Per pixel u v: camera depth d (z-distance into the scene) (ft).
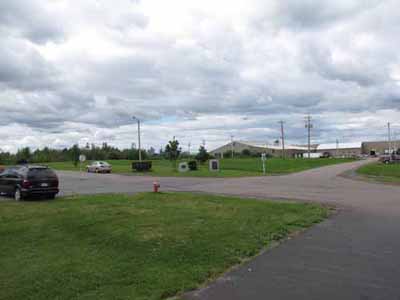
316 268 20.27
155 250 23.36
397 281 18.17
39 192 55.26
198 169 158.61
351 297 16.17
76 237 27.37
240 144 528.22
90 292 16.40
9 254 22.84
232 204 44.98
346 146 565.53
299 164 211.20
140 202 47.06
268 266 20.65
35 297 15.98
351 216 38.19
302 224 32.89
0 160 255.91
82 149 299.38
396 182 86.53
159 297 15.92
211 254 22.41
